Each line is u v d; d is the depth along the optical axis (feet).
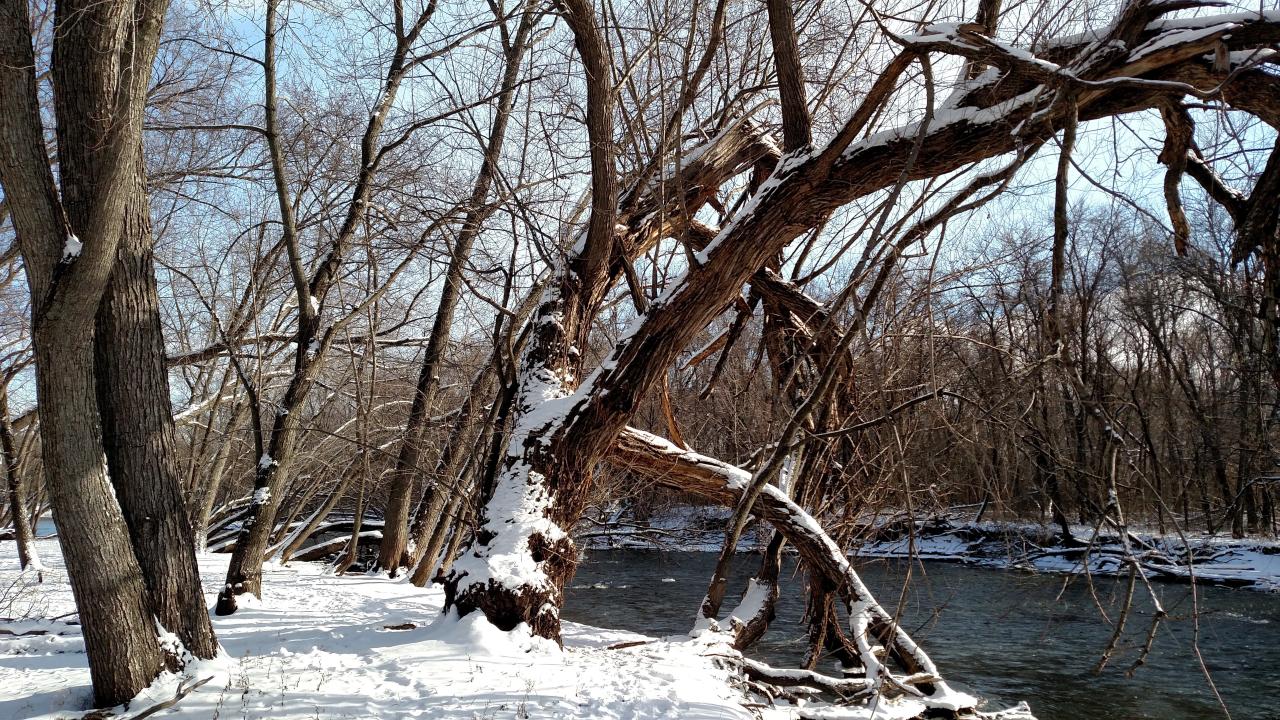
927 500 32.27
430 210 38.73
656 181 36.01
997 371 23.29
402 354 70.85
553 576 29.37
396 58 46.50
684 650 30.55
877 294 14.02
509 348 34.65
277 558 73.36
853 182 26.32
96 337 22.11
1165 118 19.30
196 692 21.27
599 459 31.71
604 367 30.91
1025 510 31.71
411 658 25.29
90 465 20.03
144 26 18.29
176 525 22.70
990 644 48.01
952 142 24.27
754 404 45.06
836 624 34.86
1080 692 38.60
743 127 37.91
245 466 92.63
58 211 19.48
